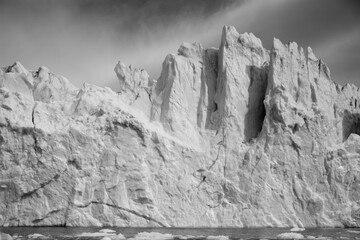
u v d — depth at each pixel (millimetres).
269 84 80938
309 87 83250
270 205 74312
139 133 75062
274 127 77812
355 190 76312
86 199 71000
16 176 70625
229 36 84312
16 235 57375
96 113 77125
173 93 81125
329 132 81438
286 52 83875
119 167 72938
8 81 79375
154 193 73438
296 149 77125
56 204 70438
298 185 75625
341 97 87750
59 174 71125
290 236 57531
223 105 80438
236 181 75812
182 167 75750
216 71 85562
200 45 87062
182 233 63375
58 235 58062
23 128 72188
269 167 75625
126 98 84188
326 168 77250
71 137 73062
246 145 78875
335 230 69312
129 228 68938
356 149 79125
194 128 81062
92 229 66125
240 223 73250
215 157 77625
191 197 74375
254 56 85875
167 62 84500
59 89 85375
